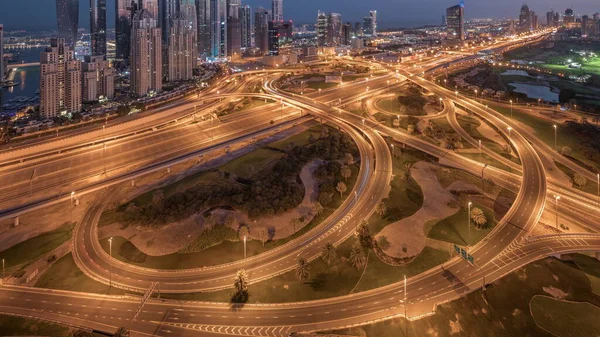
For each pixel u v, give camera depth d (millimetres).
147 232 161375
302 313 119500
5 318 118188
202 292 129125
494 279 132125
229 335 111688
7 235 162375
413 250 149000
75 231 164625
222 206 175250
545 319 117562
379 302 123375
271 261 143750
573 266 139125
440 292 127062
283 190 186625
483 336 112500
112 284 133375
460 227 163000
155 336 111625
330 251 139125
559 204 179375
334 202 183500
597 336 112375
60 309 122125
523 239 152750
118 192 198250
